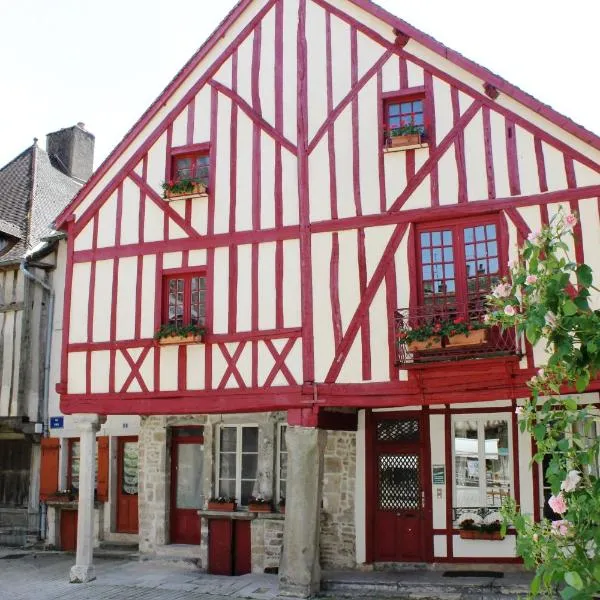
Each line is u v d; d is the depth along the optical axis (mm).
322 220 9977
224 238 10523
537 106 9094
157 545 12047
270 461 11398
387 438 10922
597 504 3803
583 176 8875
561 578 3783
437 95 9695
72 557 12961
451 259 9398
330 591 9539
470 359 8695
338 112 10180
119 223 11258
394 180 9727
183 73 11141
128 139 11352
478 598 8914
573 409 4242
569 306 4125
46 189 17938
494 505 10266
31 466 14430
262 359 9977
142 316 10836
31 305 14484
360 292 9625
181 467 12375
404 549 10570
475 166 9352
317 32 10539
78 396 10961
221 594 9688
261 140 10586
